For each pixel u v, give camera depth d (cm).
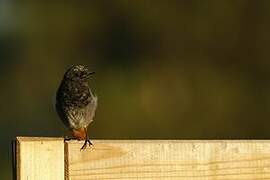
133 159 441
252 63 1980
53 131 1927
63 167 434
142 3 1973
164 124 1903
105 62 1981
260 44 1980
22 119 1955
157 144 443
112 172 438
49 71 1998
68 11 2002
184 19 1978
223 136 1941
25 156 429
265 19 1978
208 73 1962
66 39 2003
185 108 1920
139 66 1956
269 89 1959
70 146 434
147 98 1914
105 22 1997
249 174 454
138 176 441
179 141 450
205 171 449
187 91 1936
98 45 1992
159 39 1972
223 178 451
